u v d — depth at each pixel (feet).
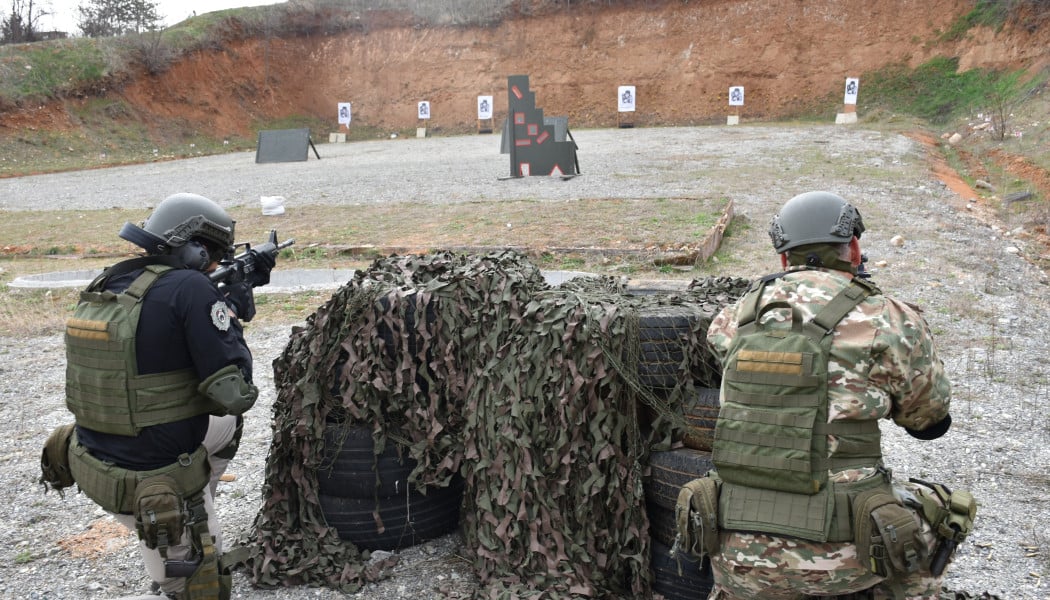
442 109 150.00
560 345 11.55
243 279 12.20
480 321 12.82
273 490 13.12
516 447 11.85
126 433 10.08
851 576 8.12
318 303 33.86
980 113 95.86
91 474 10.40
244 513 15.61
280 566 12.81
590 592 11.34
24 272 43.91
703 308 12.20
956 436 18.13
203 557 10.50
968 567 12.67
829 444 8.23
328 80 156.97
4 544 14.82
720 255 38.52
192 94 136.15
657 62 139.33
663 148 86.69
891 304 8.57
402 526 13.30
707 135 102.32
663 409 11.51
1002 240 40.14
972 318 27.45
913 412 8.83
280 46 154.51
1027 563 12.74
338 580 12.69
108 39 131.95
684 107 134.21
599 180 63.77
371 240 45.21
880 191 52.80
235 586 12.79
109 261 46.47
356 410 12.70
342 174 81.35
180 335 10.23
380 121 152.56
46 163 105.91
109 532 15.29
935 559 8.38
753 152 77.30
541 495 11.68
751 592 8.57
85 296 10.40
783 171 63.26
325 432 12.99
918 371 8.46
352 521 13.11
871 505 7.93
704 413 11.39
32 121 113.70
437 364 12.86
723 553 8.64
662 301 12.55
